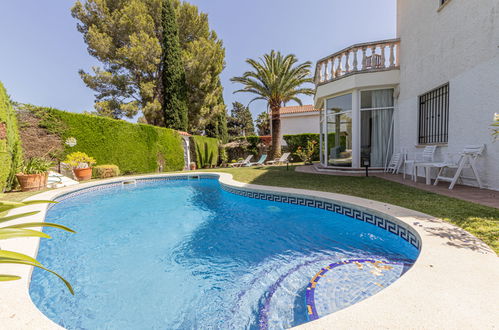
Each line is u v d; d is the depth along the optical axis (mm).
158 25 19203
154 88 18891
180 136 16234
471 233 2604
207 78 19781
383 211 3572
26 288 1890
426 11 6809
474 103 5008
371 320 1379
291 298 2418
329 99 10453
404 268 2787
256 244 3867
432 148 6270
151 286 2795
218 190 8539
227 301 2475
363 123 9172
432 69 6539
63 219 5520
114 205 6793
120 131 11492
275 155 17656
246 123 49625
